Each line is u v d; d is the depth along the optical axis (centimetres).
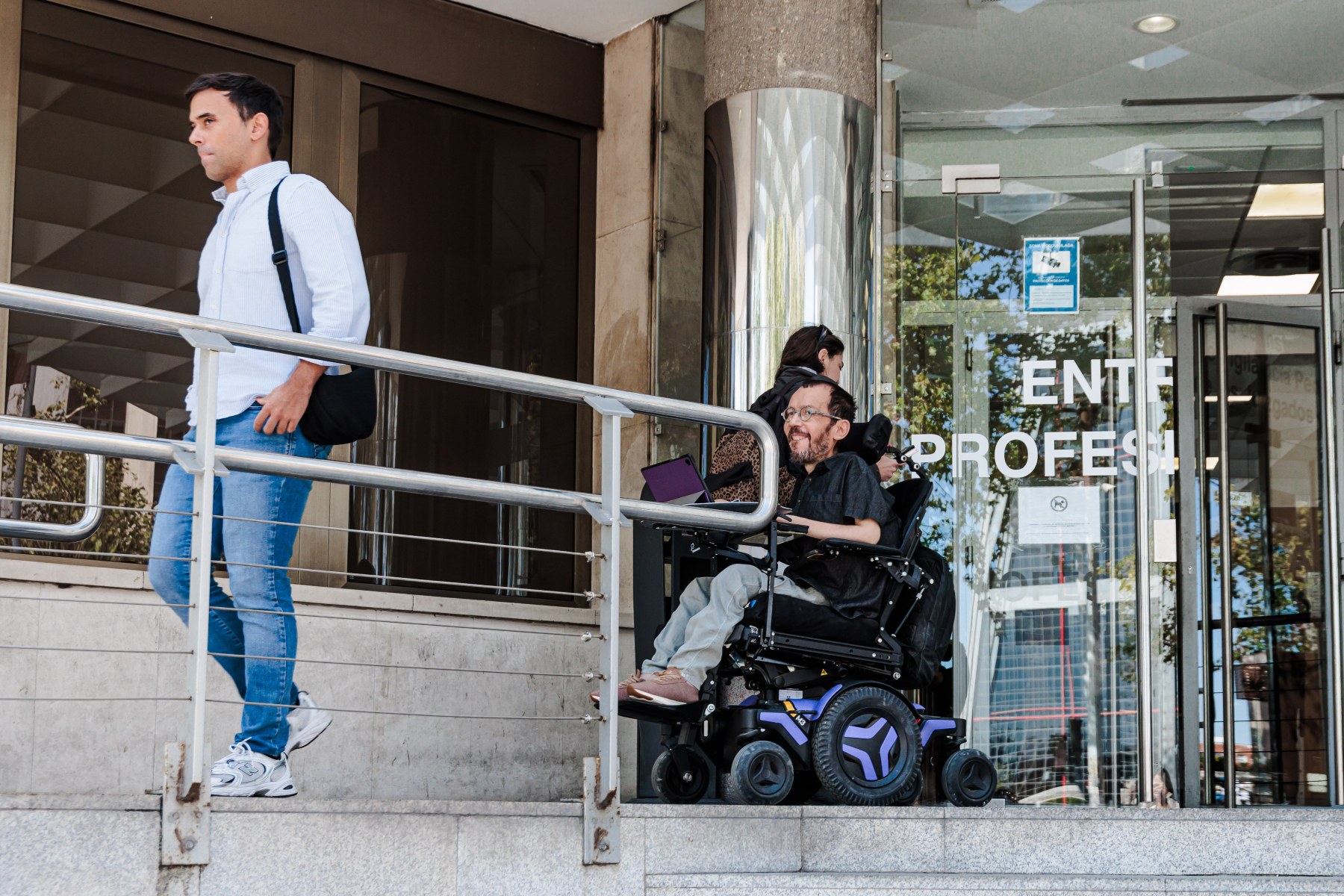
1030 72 625
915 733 450
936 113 626
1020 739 588
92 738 514
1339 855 427
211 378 337
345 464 353
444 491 366
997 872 417
